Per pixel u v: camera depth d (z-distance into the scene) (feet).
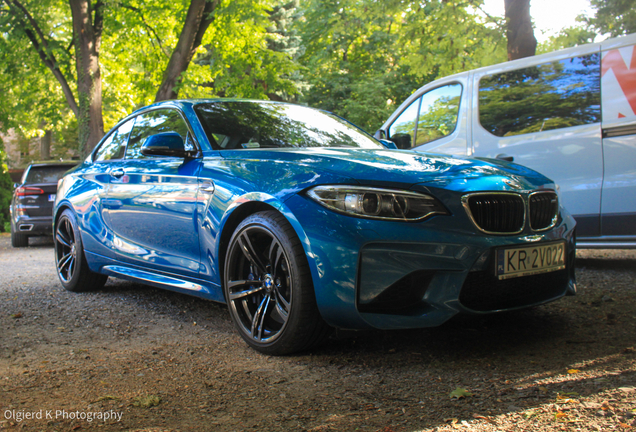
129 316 12.28
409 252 7.95
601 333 9.59
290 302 8.62
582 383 7.12
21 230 33.14
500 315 11.15
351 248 7.92
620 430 5.70
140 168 12.67
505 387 7.15
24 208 33.14
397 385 7.46
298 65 51.42
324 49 83.35
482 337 9.64
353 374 7.98
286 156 9.56
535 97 17.31
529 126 17.38
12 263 24.80
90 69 41.37
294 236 8.62
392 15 38.14
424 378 7.68
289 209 8.56
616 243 15.67
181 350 9.55
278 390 7.47
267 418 6.55
